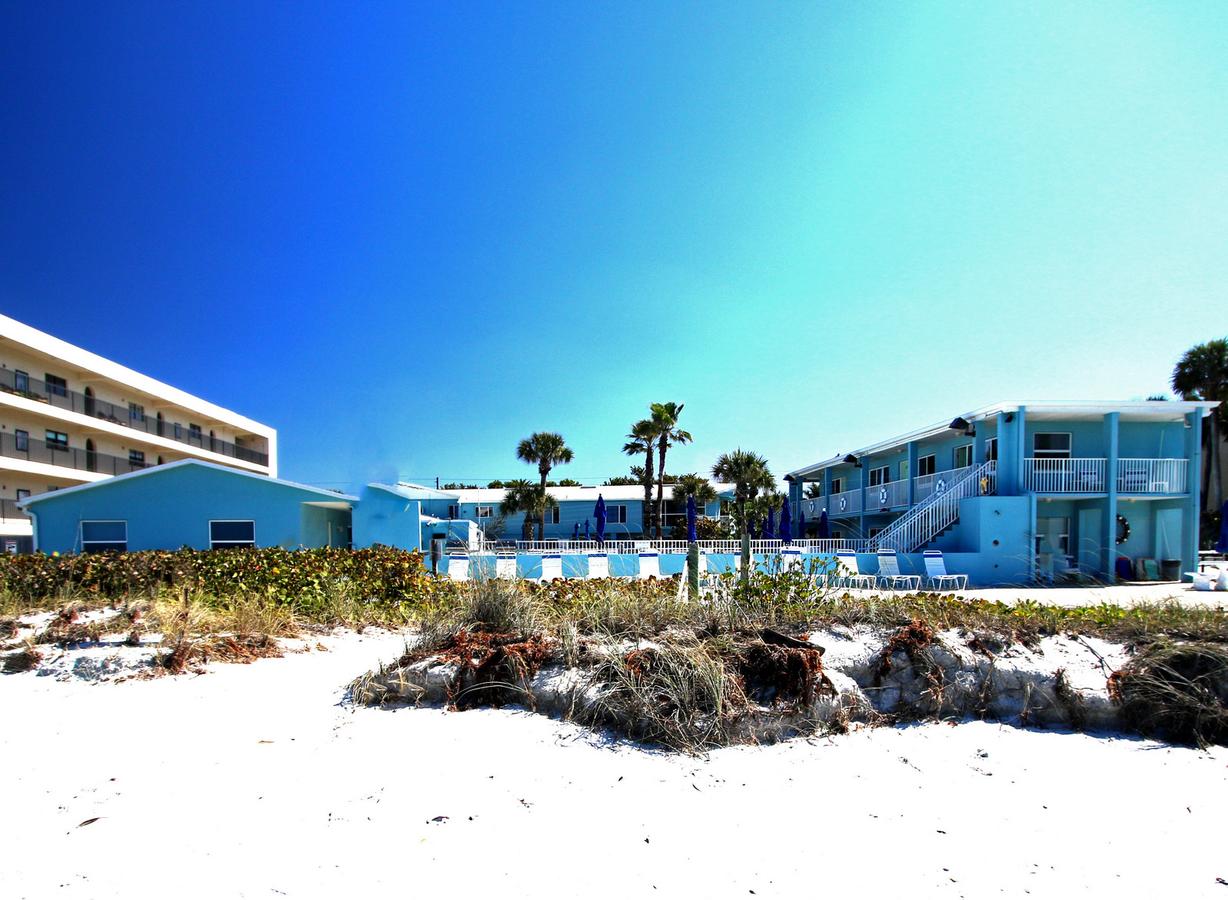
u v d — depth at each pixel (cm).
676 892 229
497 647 470
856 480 2942
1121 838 274
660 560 1958
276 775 325
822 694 406
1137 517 2022
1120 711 412
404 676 449
